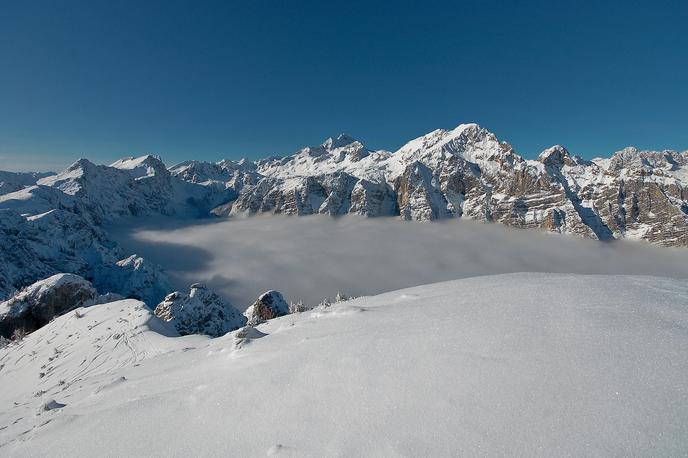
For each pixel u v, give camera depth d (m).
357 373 8.43
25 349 38.19
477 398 6.73
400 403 7.05
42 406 14.52
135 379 14.43
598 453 5.12
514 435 5.74
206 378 10.95
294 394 8.21
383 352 9.16
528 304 10.49
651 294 10.34
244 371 10.30
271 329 16.23
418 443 5.95
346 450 6.11
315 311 17.83
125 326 36.91
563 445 5.39
